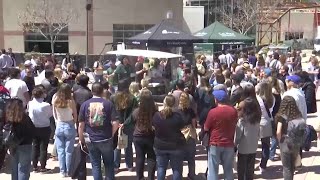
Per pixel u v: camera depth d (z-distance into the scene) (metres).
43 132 10.16
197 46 27.81
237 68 15.91
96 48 52.19
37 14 49.88
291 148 8.30
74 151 9.19
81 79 10.70
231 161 8.42
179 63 21.58
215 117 8.27
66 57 32.84
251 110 8.55
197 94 10.58
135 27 53.03
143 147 9.13
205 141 8.50
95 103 8.39
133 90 10.54
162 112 8.29
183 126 8.38
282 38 90.12
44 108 10.08
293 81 10.27
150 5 52.91
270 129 10.19
